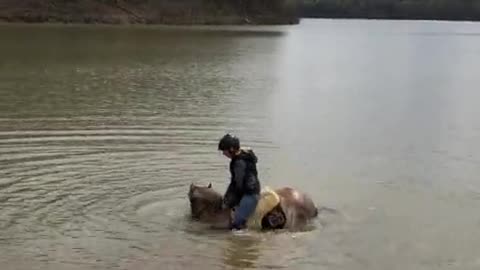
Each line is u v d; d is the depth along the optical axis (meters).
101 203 10.13
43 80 24.70
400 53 51.03
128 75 27.34
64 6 63.88
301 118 18.58
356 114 19.84
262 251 8.51
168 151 13.39
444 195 11.11
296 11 117.75
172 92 22.72
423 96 24.80
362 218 9.84
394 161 13.51
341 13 155.25
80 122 16.28
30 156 12.70
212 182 11.30
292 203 9.53
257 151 14.05
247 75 29.59
